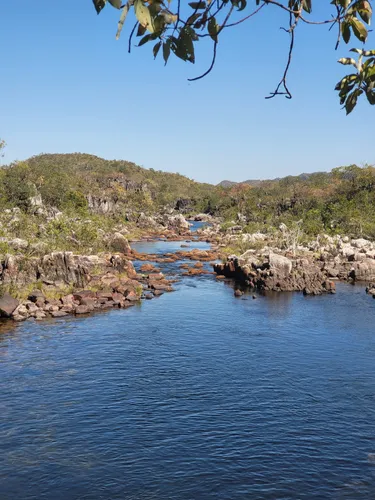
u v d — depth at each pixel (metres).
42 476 13.38
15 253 43.03
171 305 36.41
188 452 14.66
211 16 2.76
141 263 59.09
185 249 76.88
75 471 13.62
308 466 13.93
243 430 16.09
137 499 12.34
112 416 17.05
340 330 29.08
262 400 18.53
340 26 3.00
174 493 12.60
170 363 22.70
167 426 16.31
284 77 3.08
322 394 19.17
